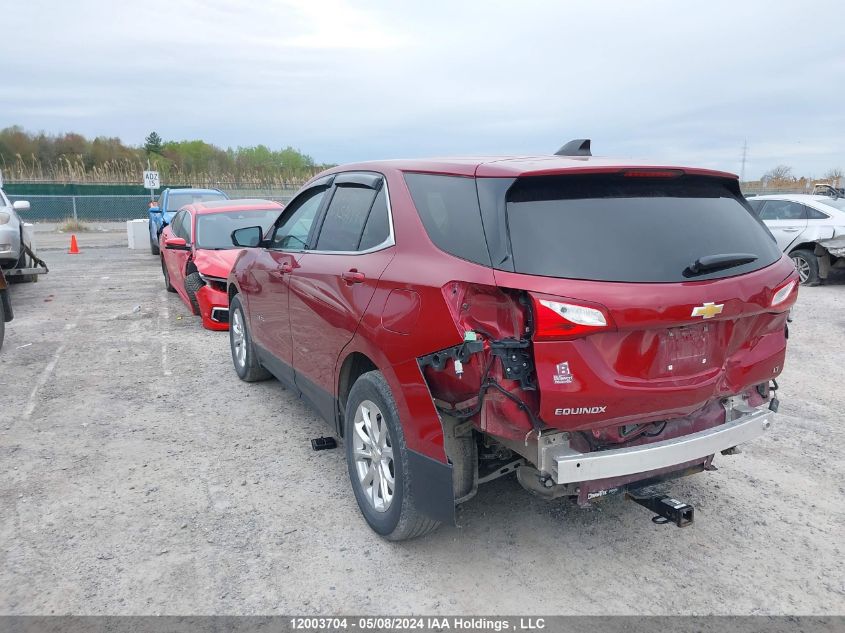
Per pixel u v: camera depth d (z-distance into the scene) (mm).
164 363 7074
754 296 3047
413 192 3455
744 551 3479
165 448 4816
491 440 3164
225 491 4152
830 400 5836
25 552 3457
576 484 3031
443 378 2955
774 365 3361
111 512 3883
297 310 4434
